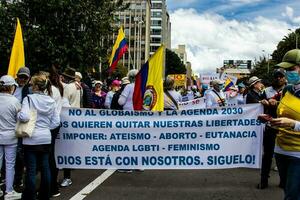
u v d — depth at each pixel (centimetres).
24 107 687
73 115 856
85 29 2448
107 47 2491
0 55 2405
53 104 711
